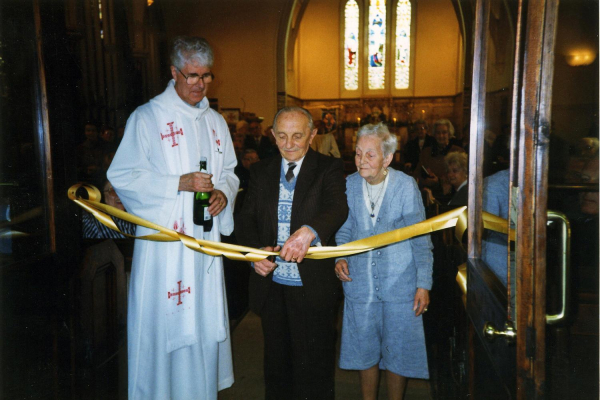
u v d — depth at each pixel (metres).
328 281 2.15
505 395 1.26
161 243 2.17
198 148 2.24
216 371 2.40
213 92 14.02
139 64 9.20
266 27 13.68
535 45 0.93
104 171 4.72
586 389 1.43
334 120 19.28
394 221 2.17
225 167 2.44
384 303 2.17
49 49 2.17
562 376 1.47
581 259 1.68
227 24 13.70
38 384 2.12
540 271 0.96
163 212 2.08
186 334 2.23
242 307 4.33
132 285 2.20
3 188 1.98
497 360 1.28
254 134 11.48
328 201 2.10
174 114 2.19
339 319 4.04
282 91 13.86
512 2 1.20
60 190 2.26
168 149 2.18
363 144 2.06
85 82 7.35
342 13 19.00
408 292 2.15
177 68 2.13
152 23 9.77
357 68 19.16
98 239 3.25
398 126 18.81
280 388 2.26
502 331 1.09
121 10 8.53
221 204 2.17
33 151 2.14
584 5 1.61
